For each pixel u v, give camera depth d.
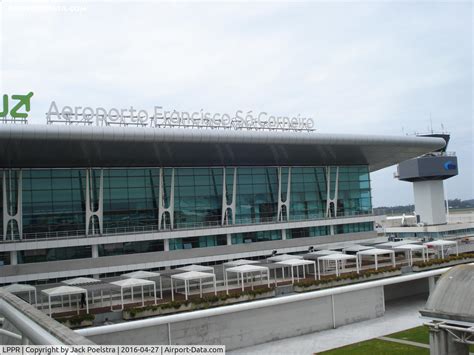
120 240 50.97
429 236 94.81
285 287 46.62
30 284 46.28
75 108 48.62
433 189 98.62
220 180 59.31
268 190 62.50
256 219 61.22
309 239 63.00
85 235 49.84
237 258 57.31
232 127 57.12
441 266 58.94
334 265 59.78
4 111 46.06
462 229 99.00
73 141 43.56
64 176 51.12
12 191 48.53
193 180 57.72
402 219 110.81
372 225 70.81
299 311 30.52
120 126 48.34
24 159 46.47
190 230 55.12
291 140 53.59
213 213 58.41
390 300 41.56
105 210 52.56
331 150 59.31
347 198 68.62
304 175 65.31
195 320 26.77
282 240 60.88
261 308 29.03
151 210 54.88
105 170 53.09
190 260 54.34
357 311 33.22
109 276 50.00
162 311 39.62
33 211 49.31
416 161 97.50
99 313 39.47
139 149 48.38
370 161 70.06
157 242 53.81
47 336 6.54
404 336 29.17
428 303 20.20
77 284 42.12
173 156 52.28
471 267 20.25
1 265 45.91
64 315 39.50
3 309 9.11
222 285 51.78
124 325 24.33
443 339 19.33
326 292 31.25
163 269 52.72
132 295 44.56
